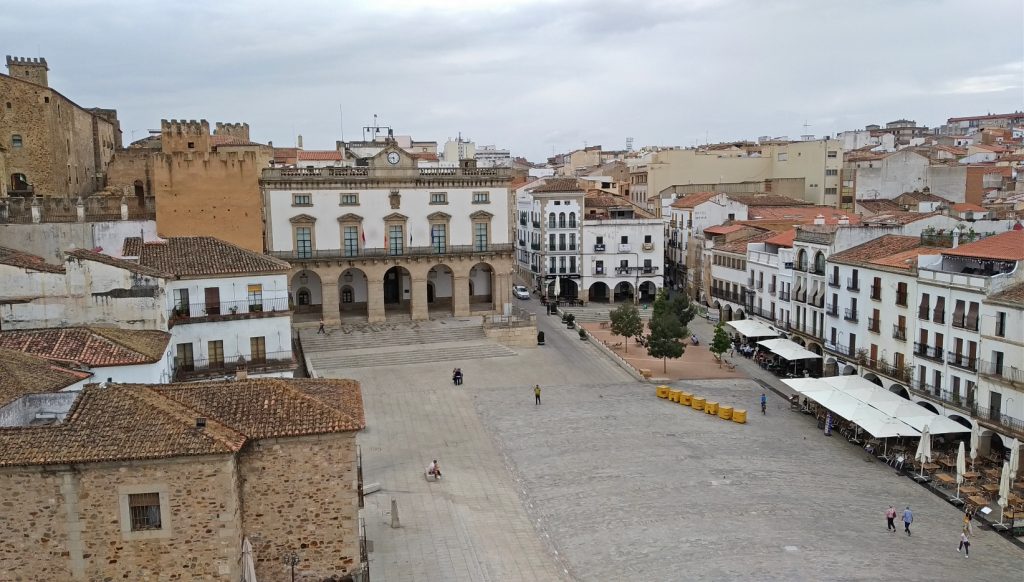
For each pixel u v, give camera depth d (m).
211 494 23.34
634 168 154.50
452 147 124.00
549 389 64.94
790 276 79.31
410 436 53.12
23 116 71.00
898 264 61.56
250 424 25.28
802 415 59.72
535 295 111.88
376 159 84.19
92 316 43.91
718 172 144.12
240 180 75.88
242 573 24.45
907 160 131.88
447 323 83.50
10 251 48.88
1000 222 76.62
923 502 43.56
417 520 39.84
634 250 109.25
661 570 35.03
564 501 42.81
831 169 135.88
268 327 53.06
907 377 59.44
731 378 70.44
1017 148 173.50
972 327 53.22
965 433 53.66
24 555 22.73
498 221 87.56
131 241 56.81
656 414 58.56
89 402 24.48
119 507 22.94
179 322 50.66
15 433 23.16
